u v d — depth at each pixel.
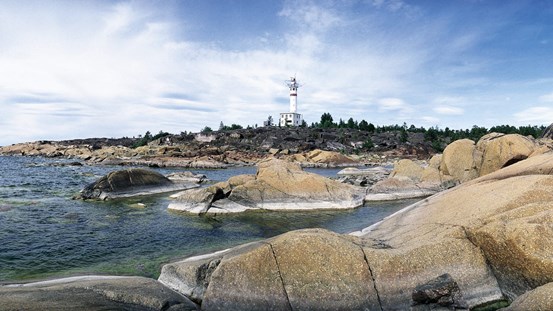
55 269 16.45
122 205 31.70
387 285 11.84
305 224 25.33
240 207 29.25
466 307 11.09
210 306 11.55
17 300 9.69
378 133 159.25
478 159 37.44
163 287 12.10
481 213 14.75
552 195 14.95
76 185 44.47
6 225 23.44
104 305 10.20
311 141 134.00
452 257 12.87
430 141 148.50
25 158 118.12
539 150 31.77
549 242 11.62
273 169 32.22
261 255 12.16
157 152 112.06
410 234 15.62
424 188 36.31
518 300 9.87
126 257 18.25
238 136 139.62
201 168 89.75
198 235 22.47
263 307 11.39
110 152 114.56
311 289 11.55
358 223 25.41
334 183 32.12
